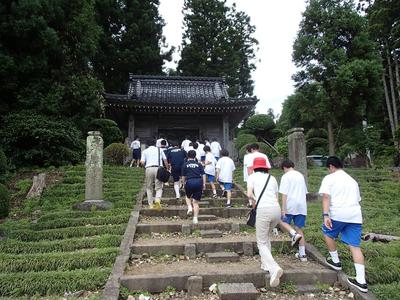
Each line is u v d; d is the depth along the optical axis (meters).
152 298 4.17
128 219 7.04
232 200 8.70
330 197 4.43
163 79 22.53
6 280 4.30
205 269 4.79
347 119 19.45
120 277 4.36
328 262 4.77
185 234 6.42
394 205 9.34
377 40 20.19
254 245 5.69
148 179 7.89
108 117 21.44
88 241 5.75
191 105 18.91
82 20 14.21
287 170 5.50
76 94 13.63
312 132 23.52
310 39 19.08
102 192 8.73
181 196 9.38
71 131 12.51
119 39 24.30
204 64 28.81
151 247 5.46
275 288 4.39
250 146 7.30
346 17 18.73
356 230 4.25
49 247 5.54
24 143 11.47
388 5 17.42
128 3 24.64
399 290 4.10
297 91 19.67
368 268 4.61
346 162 21.69
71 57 14.52
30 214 7.81
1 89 12.27
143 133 20.39
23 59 12.45
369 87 17.89
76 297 4.06
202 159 11.29
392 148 16.17
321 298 4.20
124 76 24.75
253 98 19.05
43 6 12.67
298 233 5.26
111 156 14.30
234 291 4.07
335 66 18.25
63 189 9.52
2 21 11.94
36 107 12.67
